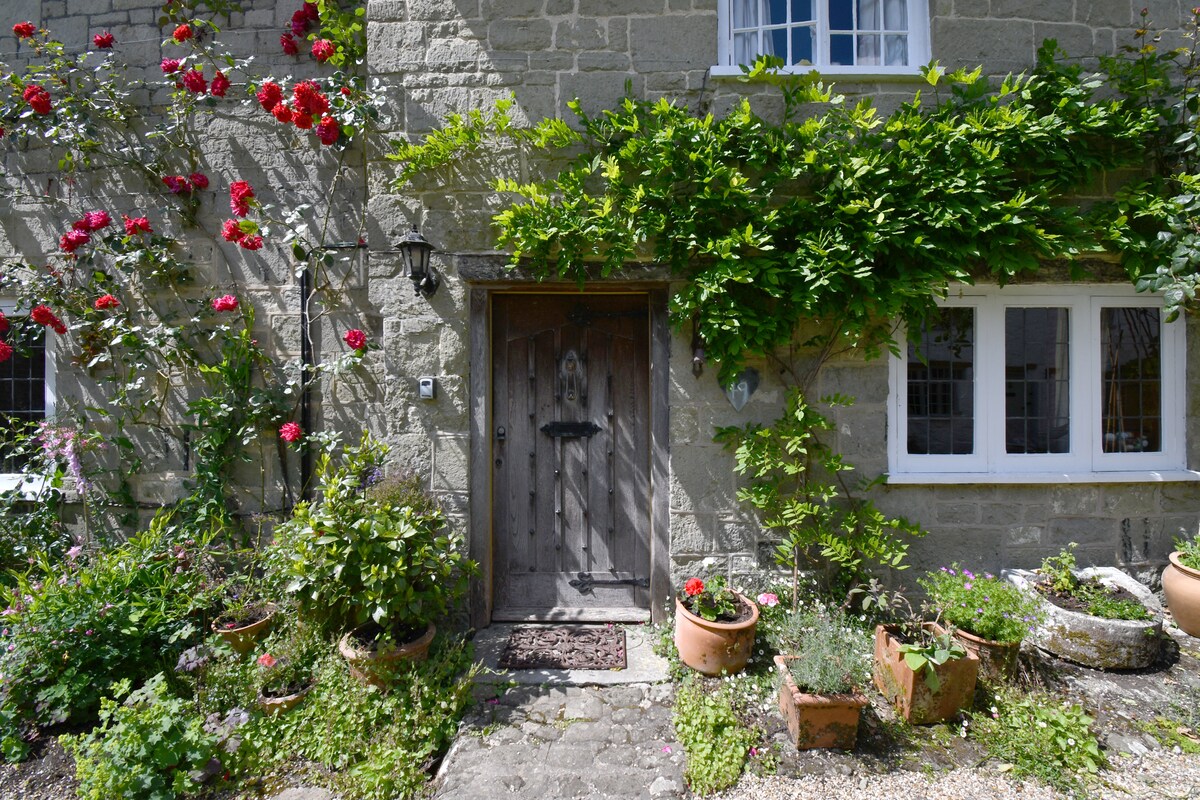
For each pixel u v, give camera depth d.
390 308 3.32
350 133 3.30
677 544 3.30
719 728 2.39
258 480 3.76
